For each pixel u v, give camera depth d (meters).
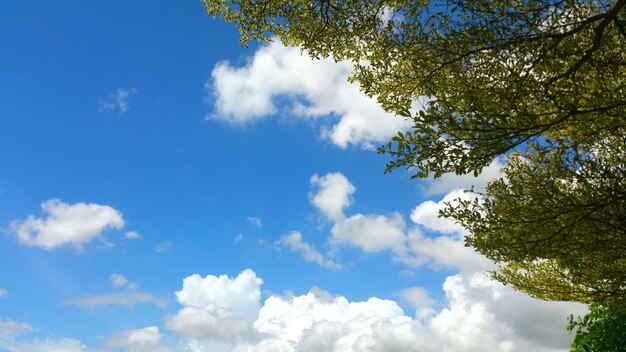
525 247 5.04
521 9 4.68
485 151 4.02
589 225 4.71
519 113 4.14
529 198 4.76
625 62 4.14
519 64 4.52
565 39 4.50
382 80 6.12
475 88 4.87
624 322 7.30
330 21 6.21
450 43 4.94
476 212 5.12
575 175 4.51
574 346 7.86
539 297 8.09
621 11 4.46
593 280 6.78
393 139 4.14
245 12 6.70
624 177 4.35
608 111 4.17
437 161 4.07
